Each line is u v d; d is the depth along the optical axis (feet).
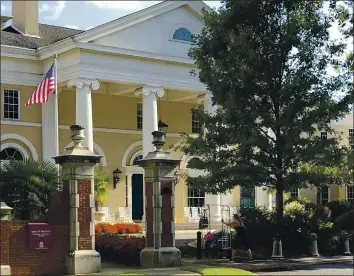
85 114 97.91
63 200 54.54
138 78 104.58
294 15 72.02
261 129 73.36
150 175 59.67
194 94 115.34
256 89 71.72
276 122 70.08
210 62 74.18
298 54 72.13
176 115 122.31
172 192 59.77
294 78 69.92
